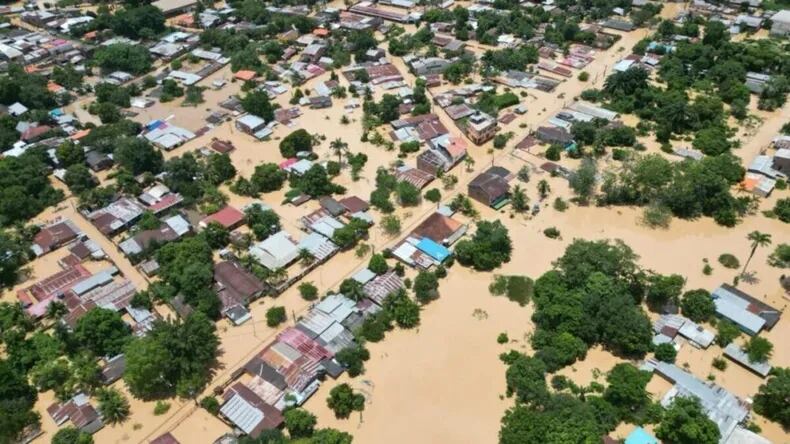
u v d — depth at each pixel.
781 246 104.75
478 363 86.50
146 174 129.12
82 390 84.00
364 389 83.06
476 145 141.25
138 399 82.81
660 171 115.94
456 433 76.88
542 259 105.31
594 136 137.62
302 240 108.94
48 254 112.44
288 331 90.56
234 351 89.62
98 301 96.19
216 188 126.00
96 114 161.00
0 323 93.56
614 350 87.19
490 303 96.81
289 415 76.56
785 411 74.69
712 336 87.12
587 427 70.44
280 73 180.50
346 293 95.94
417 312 93.25
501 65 176.38
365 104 155.00
